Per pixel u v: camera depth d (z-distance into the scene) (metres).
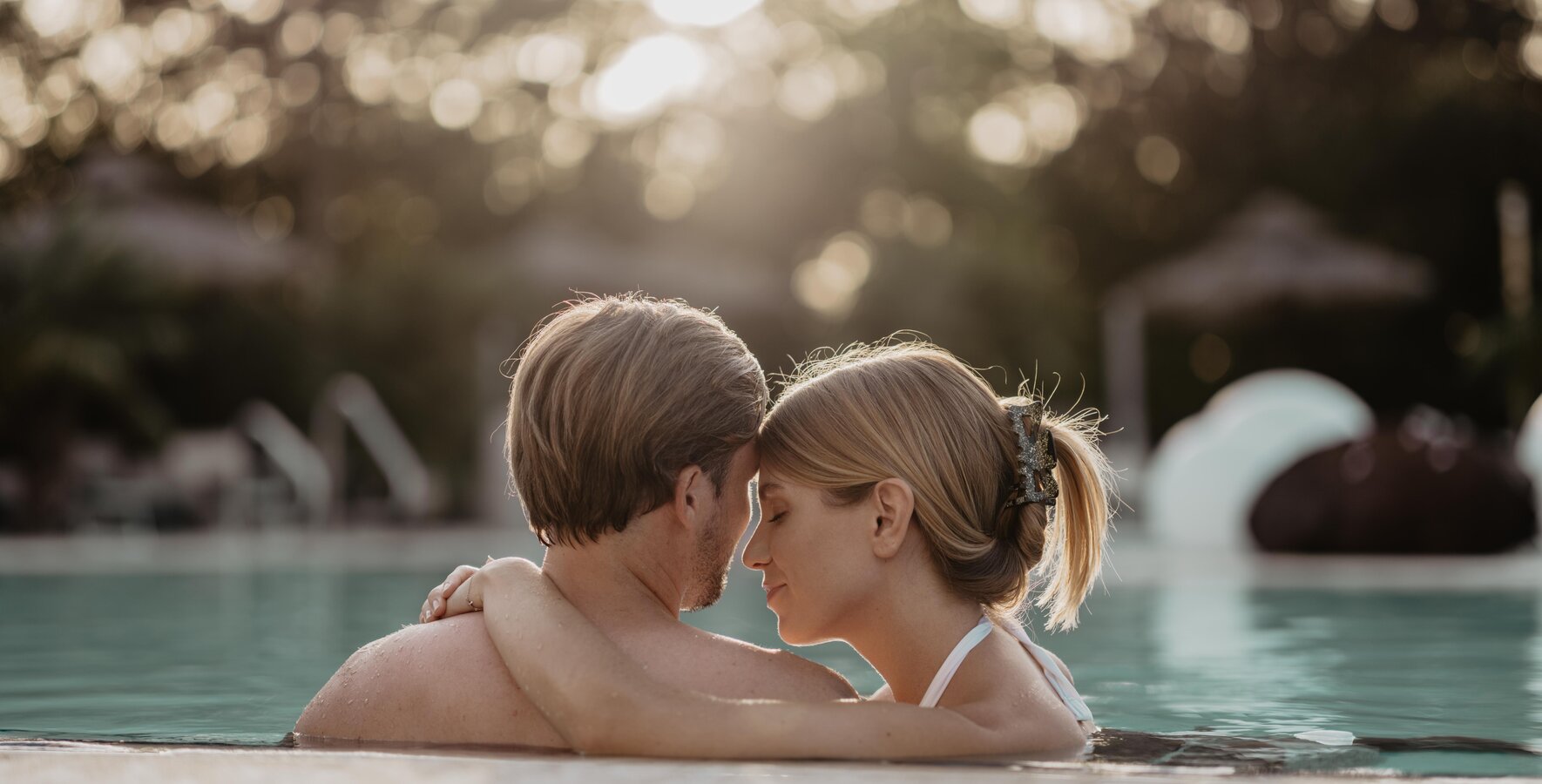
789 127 17.50
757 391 1.35
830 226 17.78
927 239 17.16
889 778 0.96
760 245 17.62
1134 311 13.41
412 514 11.04
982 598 1.38
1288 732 1.74
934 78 17.23
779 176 17.33
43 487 10.30
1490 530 6.24
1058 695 1.51
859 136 17.23
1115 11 17.25
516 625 1.28
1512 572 5.25
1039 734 1.29
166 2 15.31
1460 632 3.35
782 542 1.39
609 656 1.22
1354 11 16.27
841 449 1.36
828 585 1.37
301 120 15.52
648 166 17.95
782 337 15.43
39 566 6.70
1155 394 16.39
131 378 10.91
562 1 16.55
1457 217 14.98
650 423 1.26
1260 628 3.50
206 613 4.25
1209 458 7.19
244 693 2.30
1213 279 13.02
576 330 1.30
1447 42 15.81
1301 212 13.55
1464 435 6.91
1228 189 16.31
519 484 1.32
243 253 11.90
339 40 15.77
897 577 1.37
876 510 1.36
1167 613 3.95
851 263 18.14
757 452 1.40
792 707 1.19
